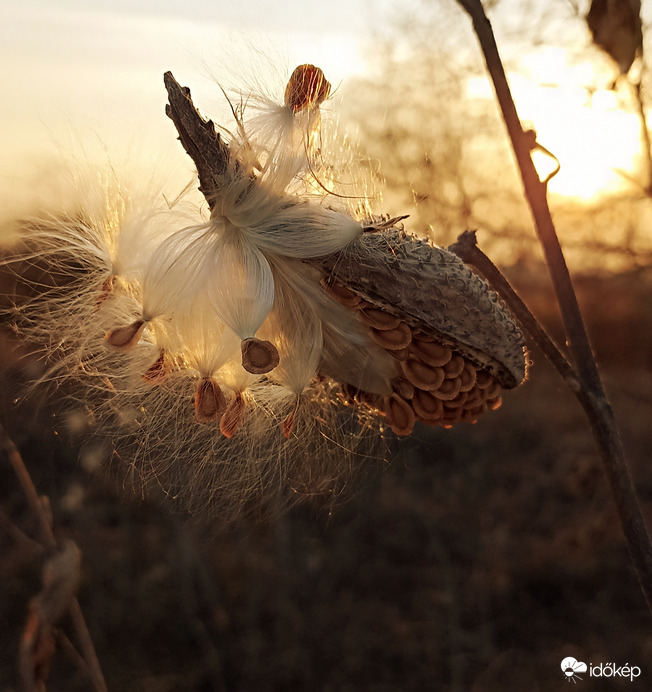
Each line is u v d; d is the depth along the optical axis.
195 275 0.25
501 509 1.28
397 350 0.24
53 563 0.33
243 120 0.25
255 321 0.24
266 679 1.01
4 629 0.98
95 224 0.27
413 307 0.24
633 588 1.13
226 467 0.28
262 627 1.09
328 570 1.19
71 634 1.05
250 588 1.12
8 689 0.87
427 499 1.30
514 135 0.27
